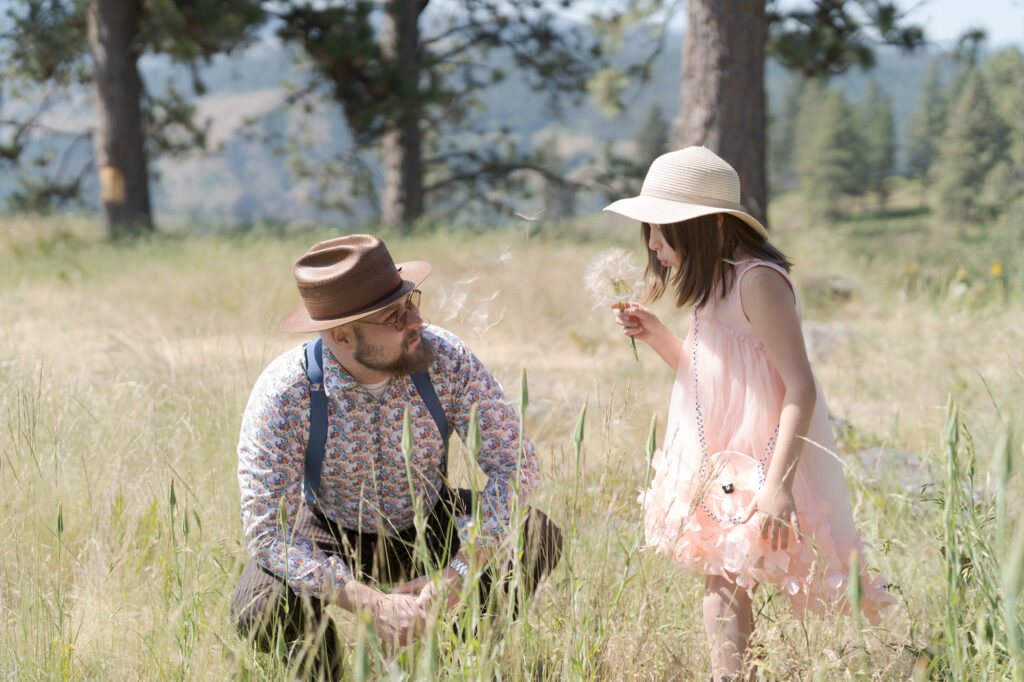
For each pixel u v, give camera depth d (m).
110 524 3.17
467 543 2.13
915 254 13.60
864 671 2.34
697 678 2.47
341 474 2.62
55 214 19.91
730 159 10.77
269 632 2.50
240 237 15.32
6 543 2.92
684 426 2.74
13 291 10.08
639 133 97.94
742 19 10.62
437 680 2.05
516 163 24.58
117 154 17.69
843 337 7.75
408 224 17.72
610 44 15.72
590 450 3.75
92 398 4.23
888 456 4.31
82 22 20.98
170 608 2.63
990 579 2.13
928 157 129.88
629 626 2.54
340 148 25.17
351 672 2.44
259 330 7.68
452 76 24.73
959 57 15.45
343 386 2.53
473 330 2.78
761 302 2.56
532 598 2.58
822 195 112.88
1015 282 9.87
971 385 5.63
